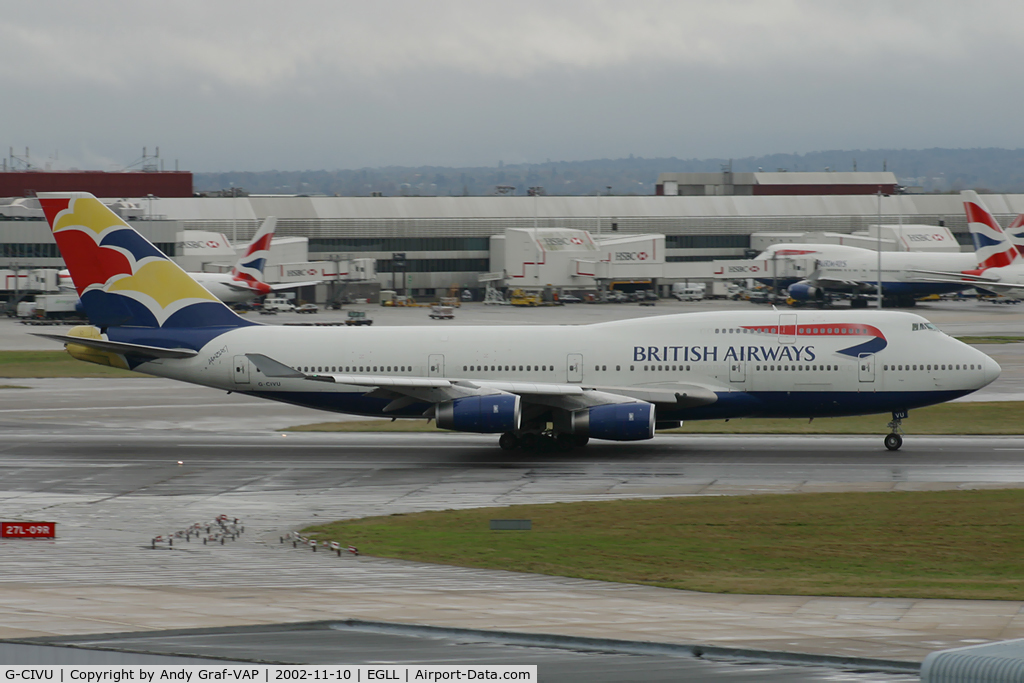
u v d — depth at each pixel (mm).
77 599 101562
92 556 131250
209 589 109250
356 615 93438
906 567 127562
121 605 97812
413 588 111562
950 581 118938
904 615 98188
